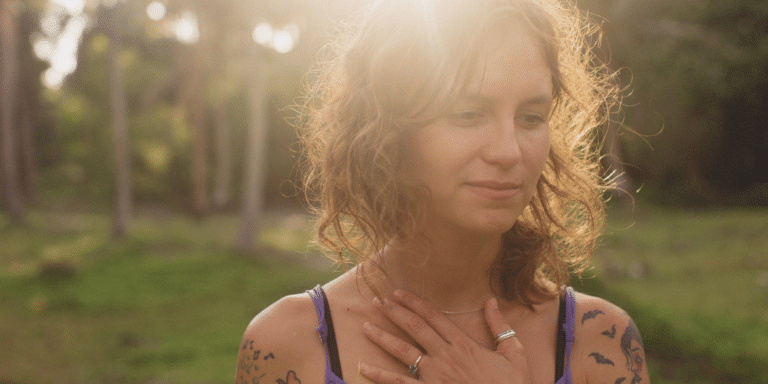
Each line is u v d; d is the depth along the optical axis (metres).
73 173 29.36
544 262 1.09
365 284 1.02
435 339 0.94
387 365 0.94
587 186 1.13
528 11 0.87
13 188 21.05
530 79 0.84
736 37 16.91
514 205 0.87
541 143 0.88
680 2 14.12
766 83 19.34
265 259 14.65
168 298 11.29
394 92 0.89
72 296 11.06
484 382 0.90
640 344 1.06
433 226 0.94
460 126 0.85
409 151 0.90
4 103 21.08
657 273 12.46
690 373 6.41
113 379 6.96
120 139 17.89
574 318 1.04
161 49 28.55
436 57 0.85
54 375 7.14
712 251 14.90
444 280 1.01
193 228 20.39
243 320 9.84
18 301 10.87
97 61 26.38
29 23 24.92
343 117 1.00
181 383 6.64
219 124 25.50
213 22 18.11
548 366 0.99
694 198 22.59
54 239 18.27
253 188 15.58
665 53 12.59
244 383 0.98
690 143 21.67
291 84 17.56
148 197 27.34
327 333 0.97
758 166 23.41
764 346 7.20
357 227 1.05
